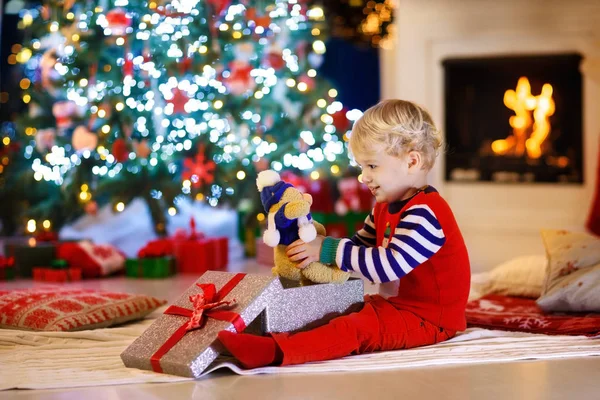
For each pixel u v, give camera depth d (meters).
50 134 4.03
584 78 4.87
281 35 4.33
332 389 1.53
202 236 3.96
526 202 4.98
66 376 1.64
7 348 1.97
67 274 3.56
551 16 4.86
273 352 1.66
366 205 4.71
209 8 3.88
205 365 1.62
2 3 5.40
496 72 5.05
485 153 5.07
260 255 4.15
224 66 4.00
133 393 1.51
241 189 4.14
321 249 1.82
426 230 1.80
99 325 2.19
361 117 1.88
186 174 3.87
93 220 5.55
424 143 1.86
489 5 4.94
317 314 1.82
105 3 3.90
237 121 4.04
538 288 2.63
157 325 1.75
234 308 1.67
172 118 3.97
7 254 3.88
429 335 1.88
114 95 3.89
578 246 2.44
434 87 5.07
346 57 6.02
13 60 4.76
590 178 4.88
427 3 5.02
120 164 4.02
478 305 2.53
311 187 4.67
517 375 1.64
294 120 4.25
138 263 3.66
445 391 1.52
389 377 1.62
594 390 1.52
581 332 2.03
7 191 4.53
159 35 3.84
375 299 1.94
